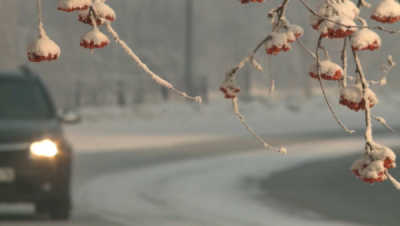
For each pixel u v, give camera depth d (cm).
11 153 3094
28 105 3372
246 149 7525
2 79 3444
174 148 7538
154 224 3250
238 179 5225
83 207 3753
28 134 3145
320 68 685
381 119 683
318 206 4019
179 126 11419
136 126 11325
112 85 16412
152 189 4591
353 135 9519
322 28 670
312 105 14638
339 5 678
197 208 3834
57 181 3155
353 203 4144
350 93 678
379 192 4566
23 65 3603
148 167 5822
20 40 16288
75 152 7038
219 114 13262
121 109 12612
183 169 5747
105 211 3625
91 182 4872
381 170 667
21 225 3088
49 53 664
